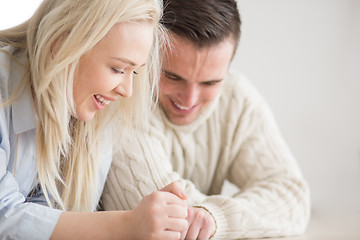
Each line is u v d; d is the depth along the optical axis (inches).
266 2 80.1
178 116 46.7
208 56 41.1
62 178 39.3
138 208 32.4
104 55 31.7
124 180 41.6
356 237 43.7
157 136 45.9
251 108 51.5
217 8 41.1
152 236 31.7
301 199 47.1
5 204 31.2
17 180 36.2
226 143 50.6
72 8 31.9
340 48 83.2
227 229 39.6
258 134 50.9
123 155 42.3
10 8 66.9
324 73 83.5
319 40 82.7
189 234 37.1
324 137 84.5
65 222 31.4
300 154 84.4
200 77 42.2
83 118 34.7
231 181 53.1
